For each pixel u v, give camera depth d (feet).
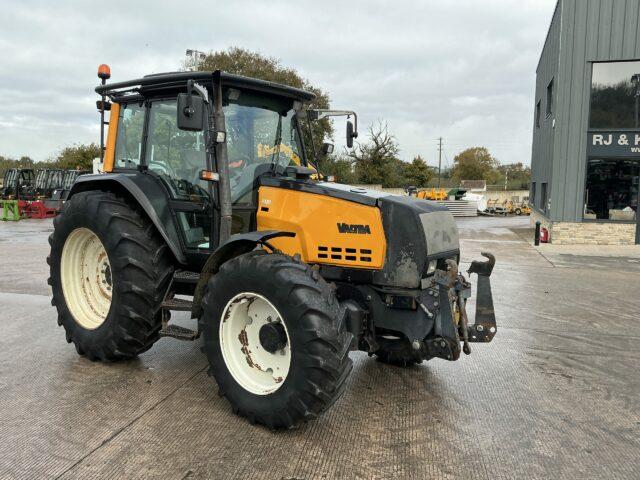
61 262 15.11
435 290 11.77
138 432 10.70
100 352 14.06
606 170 48.11
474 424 11.44
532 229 68.74
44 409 11.69
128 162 15.56
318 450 10.14
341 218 12.42
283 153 14.67
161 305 13.64
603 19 46.73
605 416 12.01
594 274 31.91
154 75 13.87
